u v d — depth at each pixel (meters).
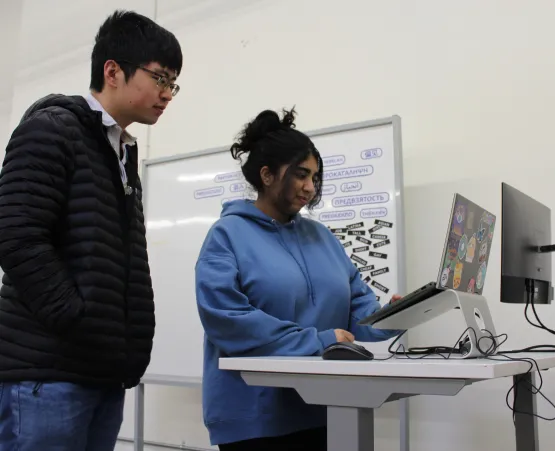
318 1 2.66
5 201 1.04
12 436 1.07
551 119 2.07
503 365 0.88
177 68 1.29
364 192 2.22
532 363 1.05
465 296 1.15
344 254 1.56
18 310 1.08
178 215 2.67
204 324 1.21
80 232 1.12
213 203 2.58
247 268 1.26
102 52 1.24
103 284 1.13
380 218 2.18
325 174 2.31
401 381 0.90
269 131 1.41
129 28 1.23
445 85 2.29
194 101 2.96
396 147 2.18
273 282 1.26
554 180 2.03
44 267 1.03
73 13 3.57
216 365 1.27
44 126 1.09
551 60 2.11
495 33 2.22
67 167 1.11
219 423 1.24
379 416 2.21
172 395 2.73
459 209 1.14
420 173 2.28
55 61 3.63
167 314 2.60
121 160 1.29
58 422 1.07
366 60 2.48
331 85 2.55
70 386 1.08
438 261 2.19
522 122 2.12
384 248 2.15
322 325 1.33
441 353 1.24
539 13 2.15
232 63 2.87
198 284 1.23
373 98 2.44
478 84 2.22
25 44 3.78
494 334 1.23
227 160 2.57
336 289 1.38
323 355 1.03
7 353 1.06
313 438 1.31
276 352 1.14
